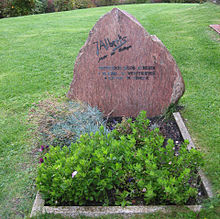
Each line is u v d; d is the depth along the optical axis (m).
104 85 4.43
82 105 4.35
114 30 4.11
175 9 11.22
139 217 2.69
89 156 2.99
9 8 13.11
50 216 2.76
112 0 16.50
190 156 2.87
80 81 4.49
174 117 4.24
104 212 2.76
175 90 4.23
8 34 9.01
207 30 7.66
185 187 2.85
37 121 4.01
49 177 2.85
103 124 4.19
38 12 13.70
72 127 3.97
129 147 3.08
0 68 6.47
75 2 14.75
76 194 2.74
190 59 6.14
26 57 7.00
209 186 2.96
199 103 4.56
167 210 2.72
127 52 4.18
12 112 4.79
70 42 7.88
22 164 3.64
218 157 3.36
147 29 8.45
